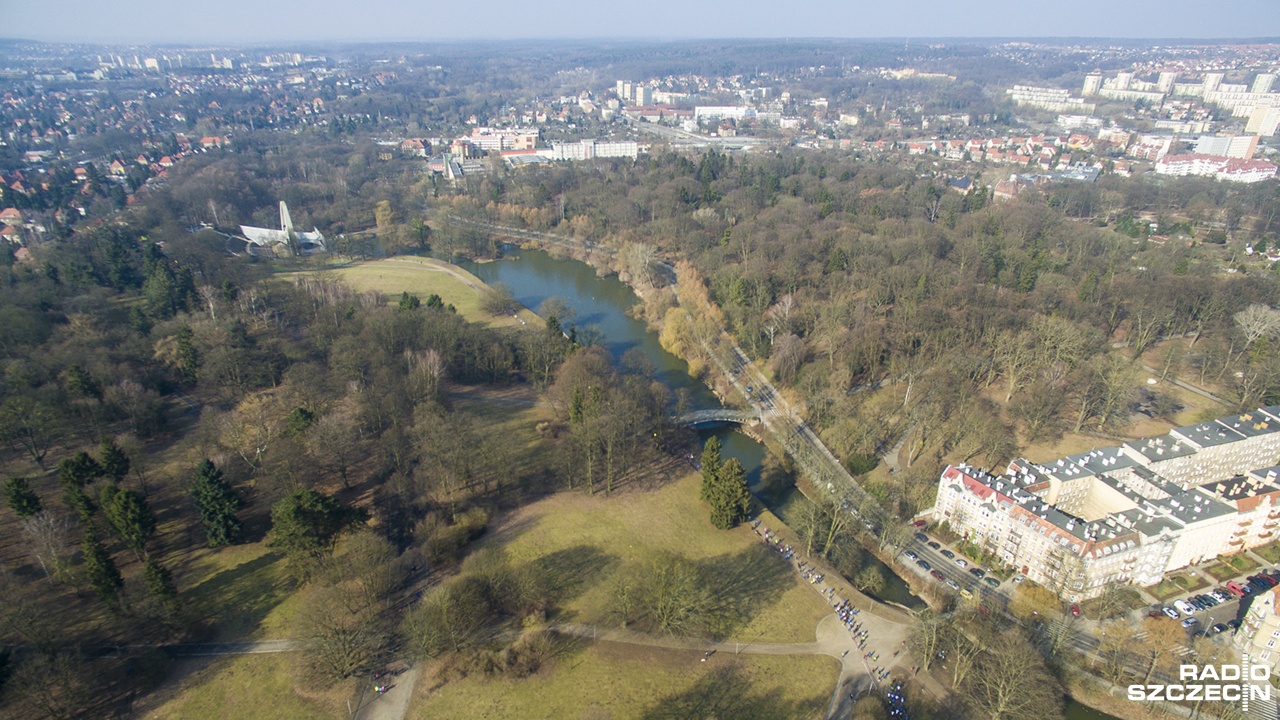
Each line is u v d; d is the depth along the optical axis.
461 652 189.75
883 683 187.38
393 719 173.38
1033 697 172.75
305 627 188.38
